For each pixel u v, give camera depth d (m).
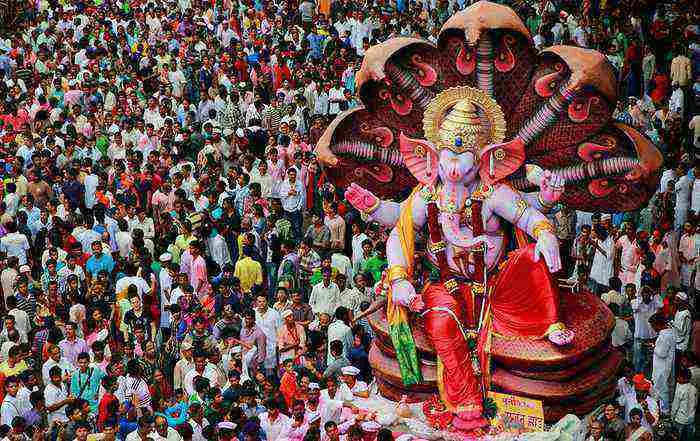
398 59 33.16
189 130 51.66
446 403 31.02
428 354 31.77
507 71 32.62
